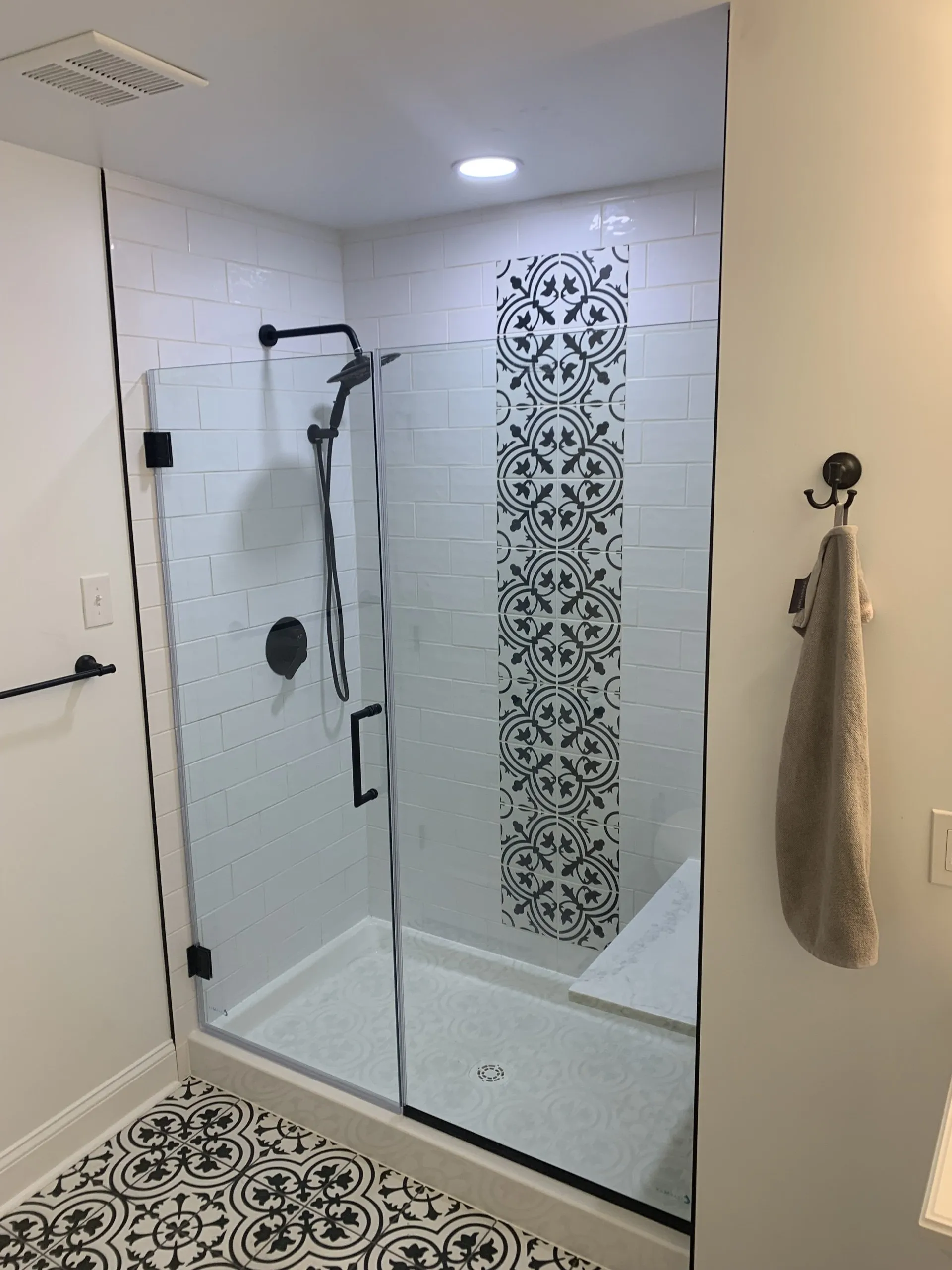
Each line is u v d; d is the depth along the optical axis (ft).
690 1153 6.68
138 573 7.54
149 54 4.92
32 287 6.61
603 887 7.66
